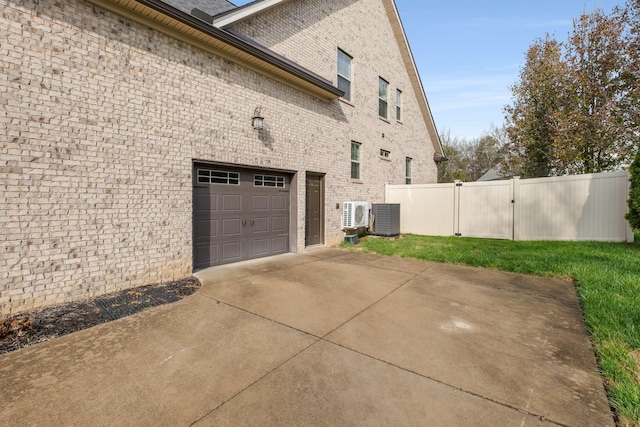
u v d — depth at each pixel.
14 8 3.59
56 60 3.90
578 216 8.68
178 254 5.20
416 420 1.91
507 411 2.00
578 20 13.07
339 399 2.12
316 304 4.05
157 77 4.91
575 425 1.87
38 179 3.76
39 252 3.78
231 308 3.88
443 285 4.94
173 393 2.17
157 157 4.91
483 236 10.41
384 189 12.14
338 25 9.50
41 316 3.53
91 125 4.20
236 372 2.45
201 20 5.06
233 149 6.11
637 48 11.13
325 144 8.82
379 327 3.34
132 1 4.32
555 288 4.74
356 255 7.58
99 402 2.06
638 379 2.29
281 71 6.82
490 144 33.38
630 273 4.96
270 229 7.34
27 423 1.85
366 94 10.88
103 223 4.33
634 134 11.48
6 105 3.54
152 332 3.18
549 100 14.31
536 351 2.81
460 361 2.64
